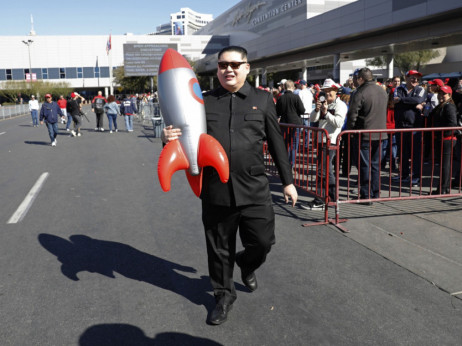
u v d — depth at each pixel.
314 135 5.38
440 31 24.89
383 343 2.48
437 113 5.75
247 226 2.67
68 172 8.24
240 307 2.93
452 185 6.29
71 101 15.79
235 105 2.57
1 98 76.25
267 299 3.04
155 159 9.80
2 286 3.28
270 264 3.64
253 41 50.22
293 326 2.68
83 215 5.23
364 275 3.39
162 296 3.11
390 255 3.79
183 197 6.09
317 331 2.62
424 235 4.27
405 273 3.42
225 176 2.40
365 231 4.43
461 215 4.89
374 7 27.81
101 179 7.50
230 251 2.75
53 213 5.32
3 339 2.56
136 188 6.73
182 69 2.52
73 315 2.85
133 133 17.05
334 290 3.15
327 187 4.70
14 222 4.95
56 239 4.36
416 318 2.75
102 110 18.28
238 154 2.53
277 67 53.03
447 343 2.47
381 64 42.03
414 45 29.69
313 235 4.37
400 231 4.41
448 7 21.89
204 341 2.54
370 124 5.29
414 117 6.71
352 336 2.56
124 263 3.72
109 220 5.00
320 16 34.38
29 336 2.60
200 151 2.42
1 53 75.81
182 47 82.50
